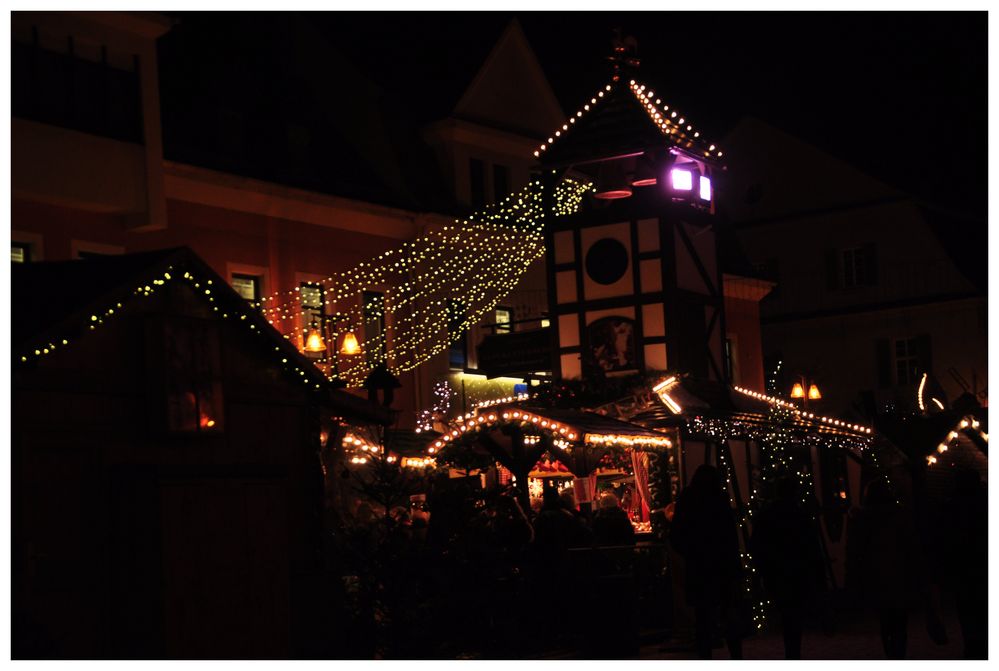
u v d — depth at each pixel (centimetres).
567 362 2531
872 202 4266
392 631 1439
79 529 1149
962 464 2575
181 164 2206
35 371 1136
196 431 1269
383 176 2702
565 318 2541
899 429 2433
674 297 2452
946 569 1280
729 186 4525
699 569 1316
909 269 4197
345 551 1462
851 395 4250
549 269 2562
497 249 2906
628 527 1694
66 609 1124
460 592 1459
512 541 1578
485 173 2956
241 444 1346
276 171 2422
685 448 2064
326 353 2380
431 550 1478
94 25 2008
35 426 1130
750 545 1309
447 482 1928
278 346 1377
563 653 1510
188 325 1279
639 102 2472
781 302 4397
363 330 2570
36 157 1906
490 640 1472
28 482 1117
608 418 2025
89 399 1184
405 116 2916
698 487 1334
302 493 1423
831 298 4312
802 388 3466
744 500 2209
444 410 2688
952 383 4109
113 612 1155
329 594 1422
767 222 4431
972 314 4103
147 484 1169
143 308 1244
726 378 2591
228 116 2381
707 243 2603
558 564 1558
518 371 2584
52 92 1945
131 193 2045
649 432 1991
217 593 1204
